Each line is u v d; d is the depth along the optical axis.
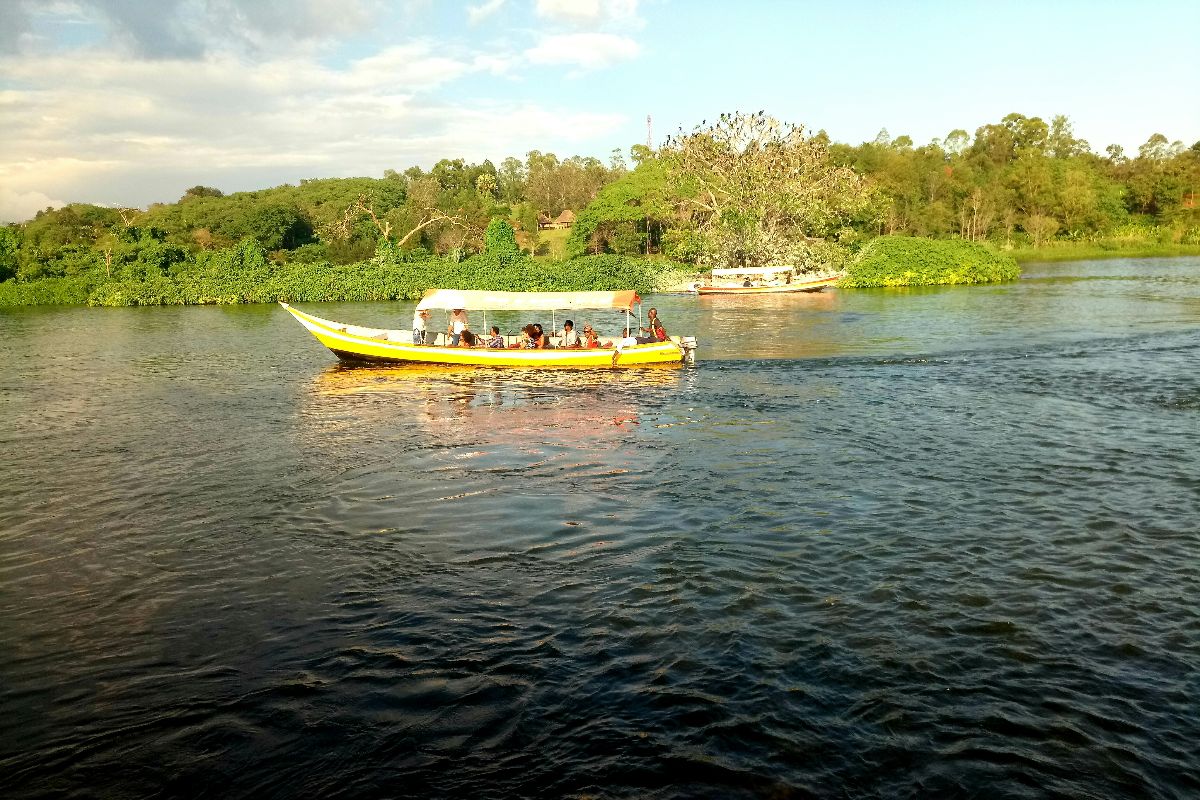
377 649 8.71
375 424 18.92
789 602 9.49
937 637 8.63
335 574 10.62
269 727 7.43
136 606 9.83
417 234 90.56
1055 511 12.17
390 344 26.08
